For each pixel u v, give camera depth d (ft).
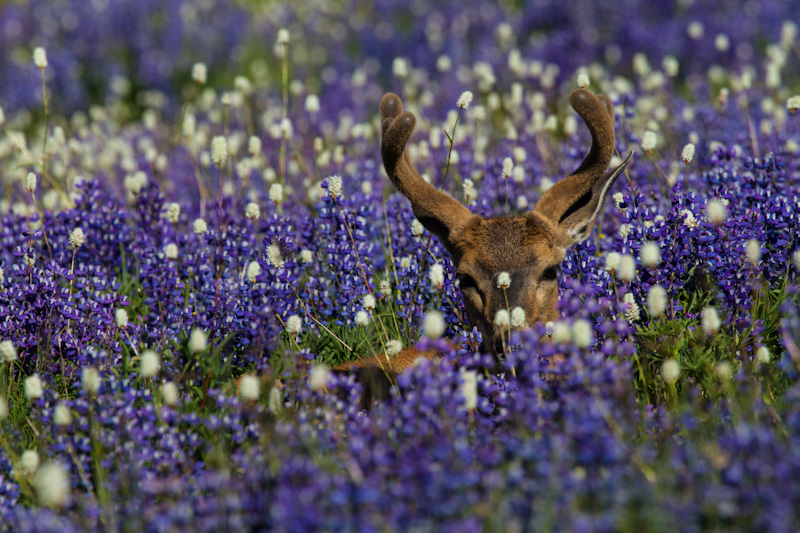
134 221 44.83
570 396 24.20
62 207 47.57
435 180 47.96
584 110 33.83
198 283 38.32
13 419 30.25
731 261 33.35
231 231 39.75
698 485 20.10
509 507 19.88
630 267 26.58
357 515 20.03
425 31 96.32
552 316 33.32
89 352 30.35
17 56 100.63
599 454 20.68
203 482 23.66
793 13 86.02
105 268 42.04
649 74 75.31
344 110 79.10
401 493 20.20
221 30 103.91
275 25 108.78
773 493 19.04
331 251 37.96
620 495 19.54
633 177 44.55
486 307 31.71
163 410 26.61
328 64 99.19
